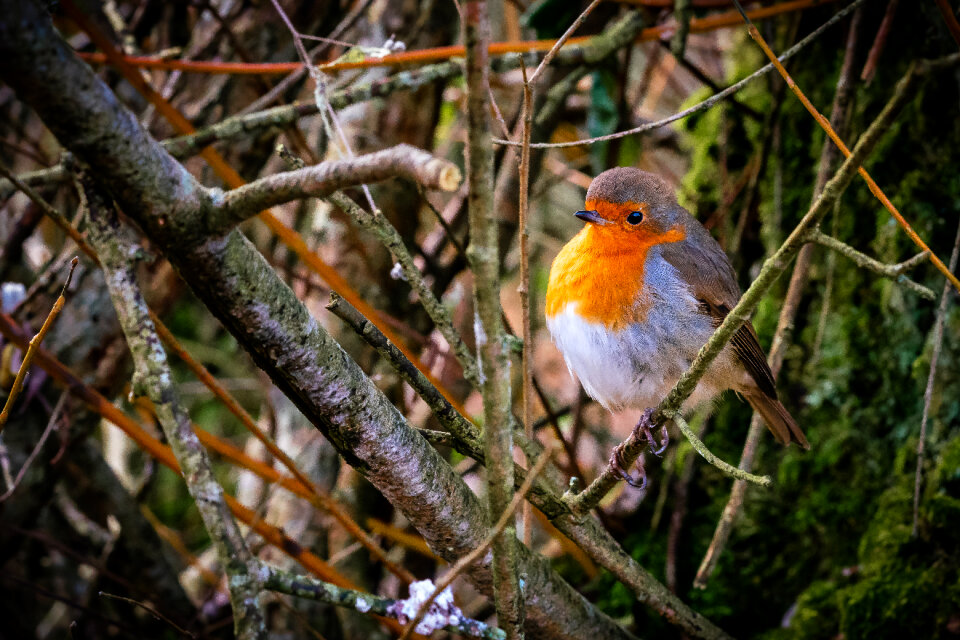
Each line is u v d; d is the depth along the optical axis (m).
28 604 8.18
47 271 7.28
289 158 4.23
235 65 6.29
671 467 7.59
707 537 7.37
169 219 3.32
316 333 3.88
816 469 7.12
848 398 7.01
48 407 7.06
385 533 7.29
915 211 6.59
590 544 5.06
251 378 10.16
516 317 10.52
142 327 3.37
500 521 3.32
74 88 2.96
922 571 5.90
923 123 6.58
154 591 7.88
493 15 10.04
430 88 8.31
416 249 8.40
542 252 10.58
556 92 7.66
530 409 4.46
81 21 5.48
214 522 3.32
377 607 4.26
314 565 6.05
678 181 10.00
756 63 8.16
